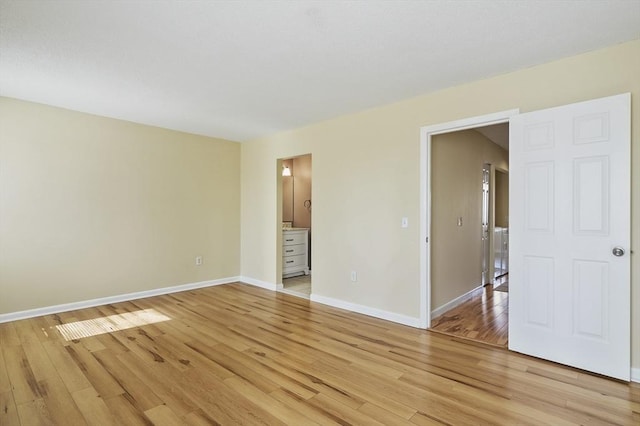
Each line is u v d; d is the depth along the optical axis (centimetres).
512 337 282
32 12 196
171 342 299
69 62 264
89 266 406
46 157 373
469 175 464
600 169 238
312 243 448
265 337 313
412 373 243
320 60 261
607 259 236
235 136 523
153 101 358
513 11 198
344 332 327
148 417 191
